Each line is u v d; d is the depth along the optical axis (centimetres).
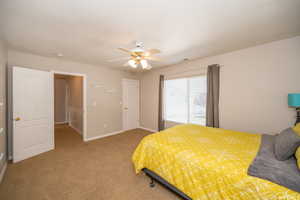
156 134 223
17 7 139
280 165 114
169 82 427
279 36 214
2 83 220
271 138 191
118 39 220
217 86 302
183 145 174
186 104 382
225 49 270
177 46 253
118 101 462
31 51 273
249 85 264
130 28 186
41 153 288
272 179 100
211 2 135
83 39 220
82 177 202
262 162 120
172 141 189
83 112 378
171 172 156
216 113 302
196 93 360
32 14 152
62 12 149
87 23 173
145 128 509
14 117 249
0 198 159
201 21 171
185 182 141
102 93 416
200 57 324
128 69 457
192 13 154
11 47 252
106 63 375
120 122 468
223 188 115
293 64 218
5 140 239
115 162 249
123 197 163
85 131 377
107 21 169
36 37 211
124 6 140
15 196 162
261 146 162
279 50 230
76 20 166
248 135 218
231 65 286
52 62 318
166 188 179
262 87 249
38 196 163
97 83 404
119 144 347
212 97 310
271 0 132
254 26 184
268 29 192
